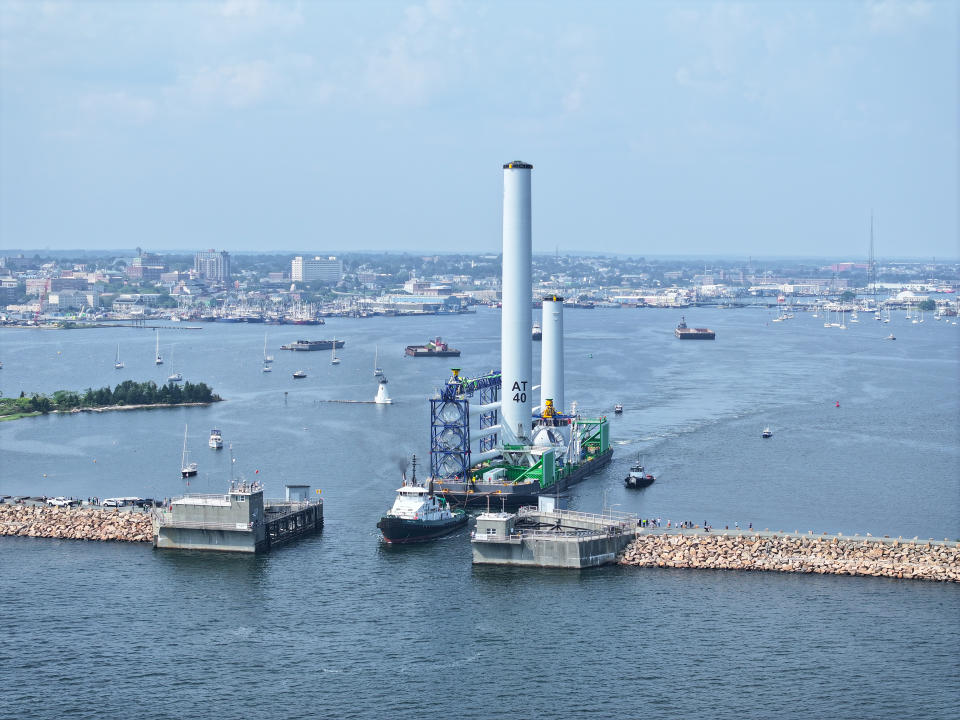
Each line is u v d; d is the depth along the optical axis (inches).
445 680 7180.1
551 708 6811.0
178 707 6870.1
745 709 6766.7
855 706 6791.3
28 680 7239.2
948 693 6929.1
